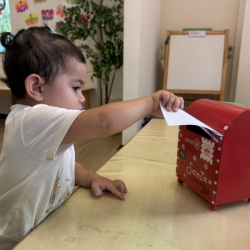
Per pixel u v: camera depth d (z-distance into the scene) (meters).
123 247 0.35
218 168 0.45
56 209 0.46
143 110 0.48
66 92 0.50
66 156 0.56
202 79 2.43
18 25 3.25
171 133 1.00
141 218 0.43
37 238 0.37
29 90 0.47
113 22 2.64
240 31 2.52
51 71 0.47
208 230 0.40
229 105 0.49
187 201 0.50
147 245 0.36
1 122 3.37
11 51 0.50
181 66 2.46
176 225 0.41
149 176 0.61
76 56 0.51
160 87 2.94
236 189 0.47
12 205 0.48
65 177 0.55
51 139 0.42
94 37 2.96
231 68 2.66
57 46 0.49
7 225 0.49
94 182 0.55
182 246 0.36
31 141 0.43
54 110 0.44
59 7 3.03
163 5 2.74
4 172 0.48
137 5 1.86
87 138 0.44
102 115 0.42
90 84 3.17
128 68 1.97
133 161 0.70
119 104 0.45
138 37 1.91
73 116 0.42
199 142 0.49
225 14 2.58
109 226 0.40
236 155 0.45
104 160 1.97
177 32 2.42
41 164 0.46
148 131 1.03
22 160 0.46
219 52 2.36
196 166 0.51
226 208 0.48
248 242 0.37
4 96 3.67
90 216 0.44
